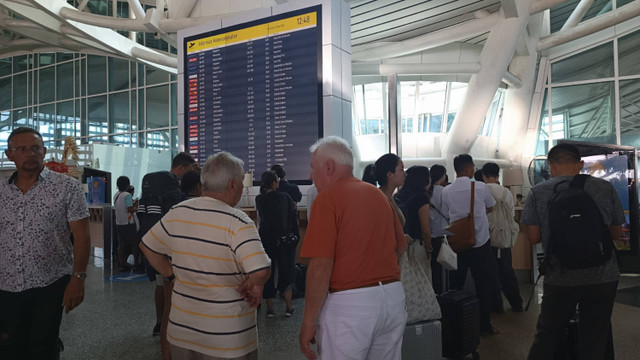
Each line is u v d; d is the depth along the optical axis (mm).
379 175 3016
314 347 3969
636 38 14750
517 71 15125
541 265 2680
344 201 1899
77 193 2602
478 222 4172
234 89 6875
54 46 20750
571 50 15711
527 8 11562
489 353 3752
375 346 1927
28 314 2520
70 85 24250
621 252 6477
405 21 12070
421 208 3723
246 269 1941
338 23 6262
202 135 7176
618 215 2607
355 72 13586
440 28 12984
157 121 21312
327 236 1854
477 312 3615
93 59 23297
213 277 1984
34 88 25672
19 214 2473
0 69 27203
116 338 4305
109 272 7973
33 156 2465
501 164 15969
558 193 2635
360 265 1868
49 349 2545
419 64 13188
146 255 2170
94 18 12180
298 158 6316
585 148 6727
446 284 4438
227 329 1968
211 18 10148
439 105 19219
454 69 12828
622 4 15023
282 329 4543
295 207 5242
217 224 2004
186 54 7387
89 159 15477
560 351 2898
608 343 2838
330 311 1867
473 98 13406
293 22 6387
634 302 5367
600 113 15312
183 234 2035
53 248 2547
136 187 17484
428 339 3059
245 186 6586
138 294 6176
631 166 6434
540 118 16359
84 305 5574
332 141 2066
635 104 14695
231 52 6922
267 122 6578
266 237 5039
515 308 5023
